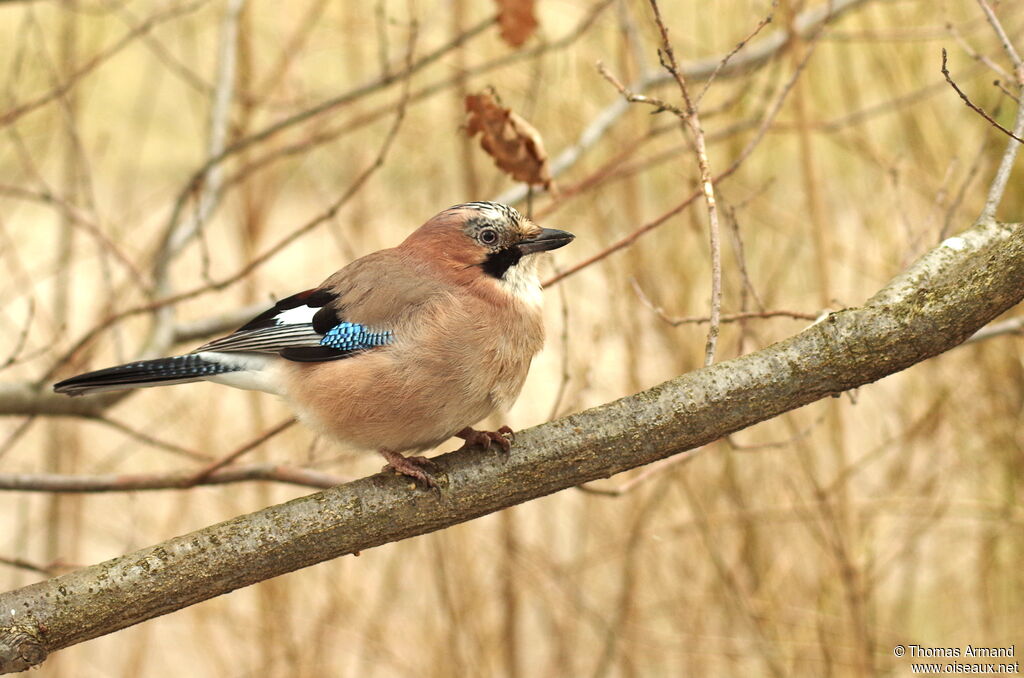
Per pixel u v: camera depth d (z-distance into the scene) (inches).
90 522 525.0
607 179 385.7
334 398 271.4
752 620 437.7
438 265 280.7
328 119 443.2
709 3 474.6
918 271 216.8
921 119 458.0
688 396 220.5
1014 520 437.7
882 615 470.3
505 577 465.4
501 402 279.6
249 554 219.6
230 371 280.7
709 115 369.7
